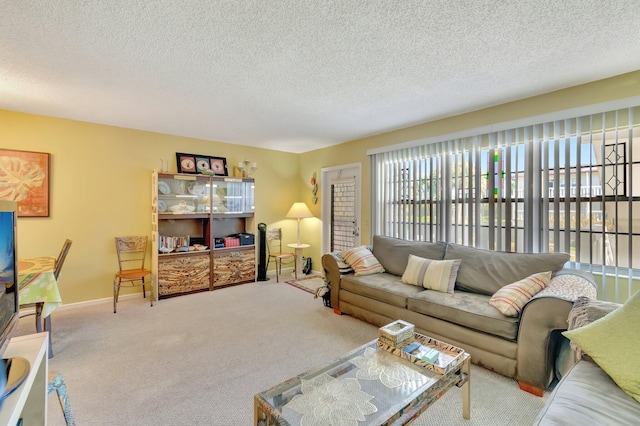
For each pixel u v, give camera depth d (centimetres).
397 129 409
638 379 124
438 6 158
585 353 154
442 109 326
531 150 289
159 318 328
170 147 442
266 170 549
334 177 519
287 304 378
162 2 155
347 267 353
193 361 236
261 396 136
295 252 533
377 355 175
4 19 167
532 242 288
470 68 231
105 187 388
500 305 218
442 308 243
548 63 222
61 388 147
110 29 179
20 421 110
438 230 362
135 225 411
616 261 242
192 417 173
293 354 247
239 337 280
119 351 252
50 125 351
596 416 112
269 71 236
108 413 175
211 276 443
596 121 252
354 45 198
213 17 168
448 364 158
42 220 347
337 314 342
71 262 366
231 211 487
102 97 290
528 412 176
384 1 154
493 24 174
